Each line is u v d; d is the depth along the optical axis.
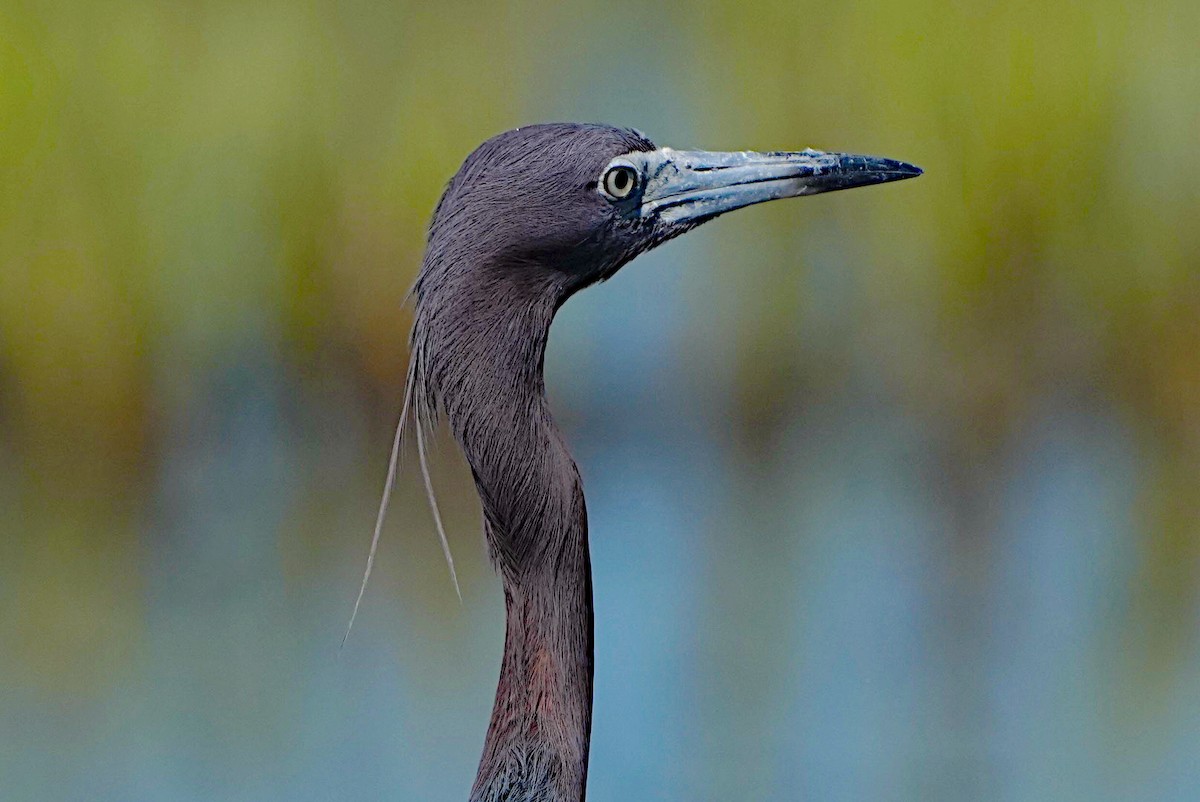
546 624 5.38
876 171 6.21
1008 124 16.09
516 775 5.27
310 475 14.78
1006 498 13.98
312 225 15.34
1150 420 16.44
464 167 5.55
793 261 16.39
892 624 10.45
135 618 11.16
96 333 15.23
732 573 11.64
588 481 14.67
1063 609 10.90
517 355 5.46
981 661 9.87
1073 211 16.30
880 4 15.96
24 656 10.37
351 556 12.59
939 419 16.47
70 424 15.23
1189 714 9.11
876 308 16.50
